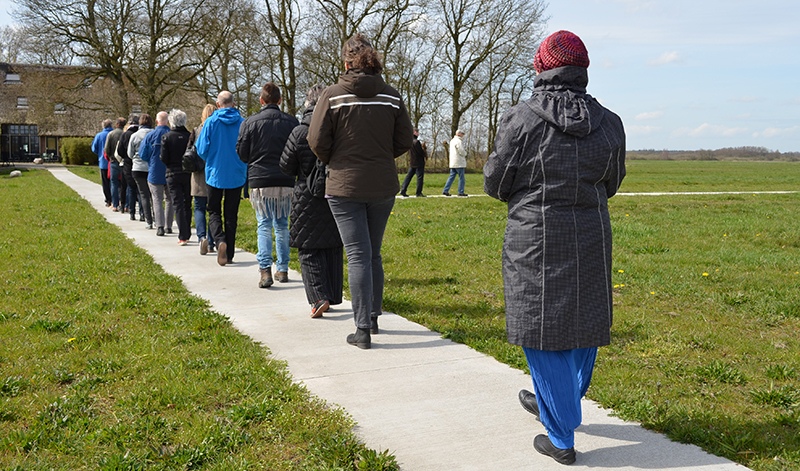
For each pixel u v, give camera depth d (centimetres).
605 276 261
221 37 2988
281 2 3206
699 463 267
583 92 262
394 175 413
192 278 644
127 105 3142
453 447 280
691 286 628
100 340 417
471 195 1767
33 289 555
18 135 5238
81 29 2912
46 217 1088
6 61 5116
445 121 3922
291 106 3269
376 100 396
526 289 256
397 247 845
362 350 417
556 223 252
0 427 291
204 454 267
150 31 2961
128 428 286
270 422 299
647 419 307
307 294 492
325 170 446
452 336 445
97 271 639
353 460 266
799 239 961
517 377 368
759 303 555
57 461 261
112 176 1242
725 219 1213
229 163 682
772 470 259
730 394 350
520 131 254
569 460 264
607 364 397
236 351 399
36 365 367
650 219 1211
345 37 3119
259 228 606
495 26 3488
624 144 267
